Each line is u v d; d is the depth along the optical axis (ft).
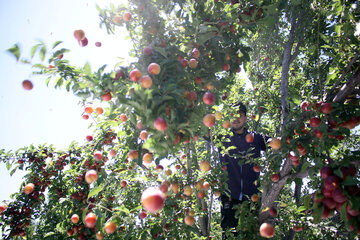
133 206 13.32
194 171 12.44
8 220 13.69
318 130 6.66
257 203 10.21
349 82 6.88
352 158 5.85
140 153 7.80
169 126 5.63
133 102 5.34
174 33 8.50
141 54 7.90
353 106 6.81
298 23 12.47
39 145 15.78
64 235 9.84
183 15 8.79
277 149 8.56
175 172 11.80
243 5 8.45
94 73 6.15
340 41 8.22
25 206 14.07
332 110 6.70
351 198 5.20
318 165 6.53
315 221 5.87
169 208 9.75
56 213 13.60
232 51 9.16
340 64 8.00
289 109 10.04
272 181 8.93
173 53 7.59
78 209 10.39
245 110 15.17
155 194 5.90
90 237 9.27
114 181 12.89
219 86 8.29
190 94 6.86
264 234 7.87
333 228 8.85
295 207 10.44
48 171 15.28
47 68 6.77
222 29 8.38
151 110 5.13
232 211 14.47
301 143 7.31
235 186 14.66
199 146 15.39
